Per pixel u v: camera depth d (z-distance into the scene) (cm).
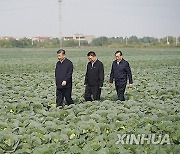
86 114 1141
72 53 7325
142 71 2948
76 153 761
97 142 829
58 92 1349
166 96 1476
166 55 6266
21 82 1991
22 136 861
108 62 4156
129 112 1163
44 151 775
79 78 2300
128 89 1681
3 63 4066
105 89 1759
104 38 14012
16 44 12388
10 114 1113
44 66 3634
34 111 1226
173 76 2444
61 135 888
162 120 1057
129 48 10812
